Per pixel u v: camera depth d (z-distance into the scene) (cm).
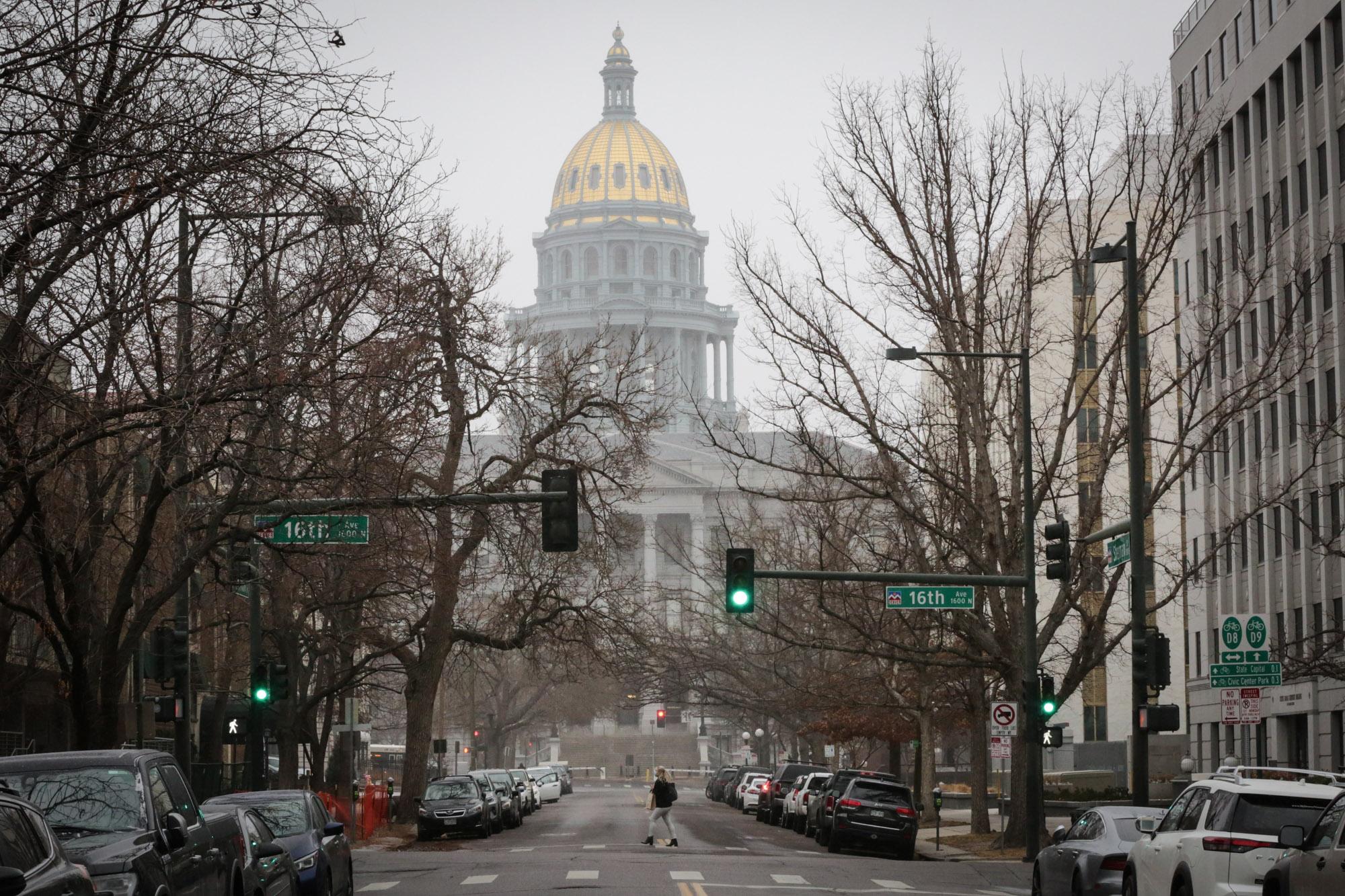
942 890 2934
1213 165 5878
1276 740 5494
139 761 1515
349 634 4572
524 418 4753
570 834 5341
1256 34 5475
